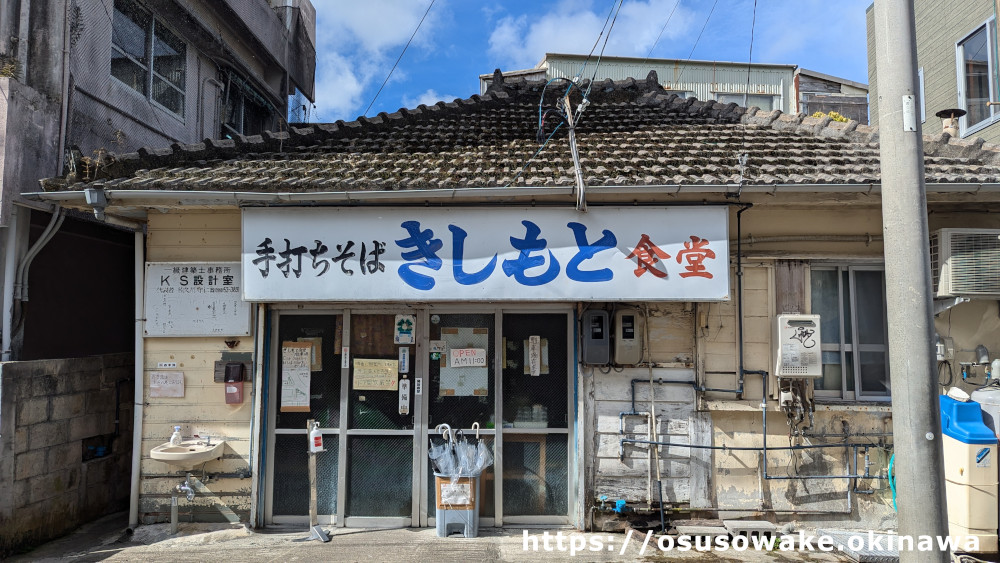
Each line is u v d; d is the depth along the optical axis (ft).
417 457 20.98
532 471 21.07
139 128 28.40
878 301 21.40
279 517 21.01
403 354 21.29
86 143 24.59
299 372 21.30
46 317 22.72
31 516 19.27
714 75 62.18
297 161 22.12
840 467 20.45
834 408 20.43
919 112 14.15
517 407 21.21
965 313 21.11
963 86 36.35
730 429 20.53
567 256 19.33
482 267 19.40
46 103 21.65
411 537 19.79
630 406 20.61
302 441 21.17
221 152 22.62
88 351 24.89
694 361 20.66
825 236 20.88
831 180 18.60
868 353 21.22
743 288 20.80
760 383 20.62
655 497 20.34
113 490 23.68
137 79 28.55
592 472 20.53
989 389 19.70
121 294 26.84
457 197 19.29
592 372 20.77
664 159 21.38
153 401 20.90
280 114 41.81
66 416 21.04
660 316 20.77
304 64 45.44
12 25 21.33
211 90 35.12
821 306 21.31
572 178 19.30
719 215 19.27
